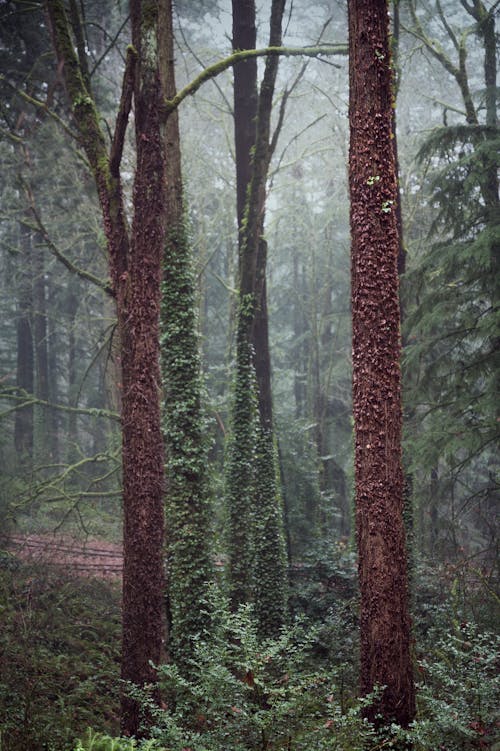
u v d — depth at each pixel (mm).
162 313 13930
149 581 9805
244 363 16578
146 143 10172
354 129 7633
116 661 13328
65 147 22297
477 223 17281
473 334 16750
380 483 7344
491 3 20109
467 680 6965
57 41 11234
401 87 28969
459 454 21719
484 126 17172
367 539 7348
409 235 29062
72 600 15297
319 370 36094
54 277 30641
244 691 6684
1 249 30312
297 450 26969
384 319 7465
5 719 8656
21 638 11250
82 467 33656
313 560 18547
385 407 7422
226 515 16188
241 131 18297
